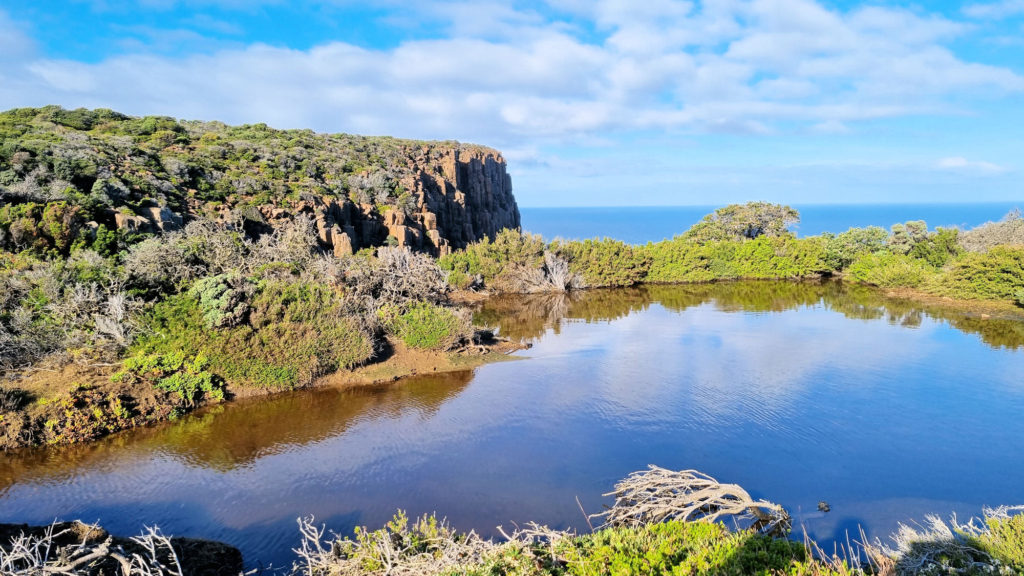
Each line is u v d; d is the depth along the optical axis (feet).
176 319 78.02
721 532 29.78
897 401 76.43
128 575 30.53
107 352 72.95
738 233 255.50
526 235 202.49
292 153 208.74
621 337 118.62
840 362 95.96
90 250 96.37
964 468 57.21
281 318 85.25
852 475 55.88
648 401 77.25
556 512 48.75
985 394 78.79
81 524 38.88
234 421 69.67
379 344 95.14
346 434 65.92
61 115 205.46
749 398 78.18
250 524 46.39
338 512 48.55
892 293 176.65
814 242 229.66
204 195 151.64
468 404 76.54
